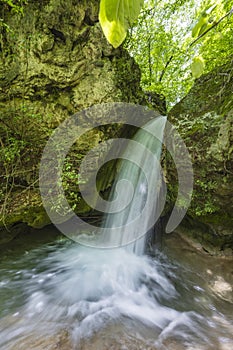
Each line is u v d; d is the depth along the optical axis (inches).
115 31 22.3
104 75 145.9
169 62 274.4
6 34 119.3
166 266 137.7
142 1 21.8
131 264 142.0
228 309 101.3
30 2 120.4
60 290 115.9
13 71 123.8
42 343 81.0
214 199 127.9
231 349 80.0
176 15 268.5
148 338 85.1
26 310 100.0
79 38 136.2
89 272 132.3
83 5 131.8
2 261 132.9
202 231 151.0
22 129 134.0
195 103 142.1
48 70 131.1
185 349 79.6
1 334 85.5
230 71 124.3
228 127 110.2
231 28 137.2
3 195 135.1
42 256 144.6
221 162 113.6
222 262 135.6
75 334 86.2
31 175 143.9
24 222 140.9
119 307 104.8
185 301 109.1
